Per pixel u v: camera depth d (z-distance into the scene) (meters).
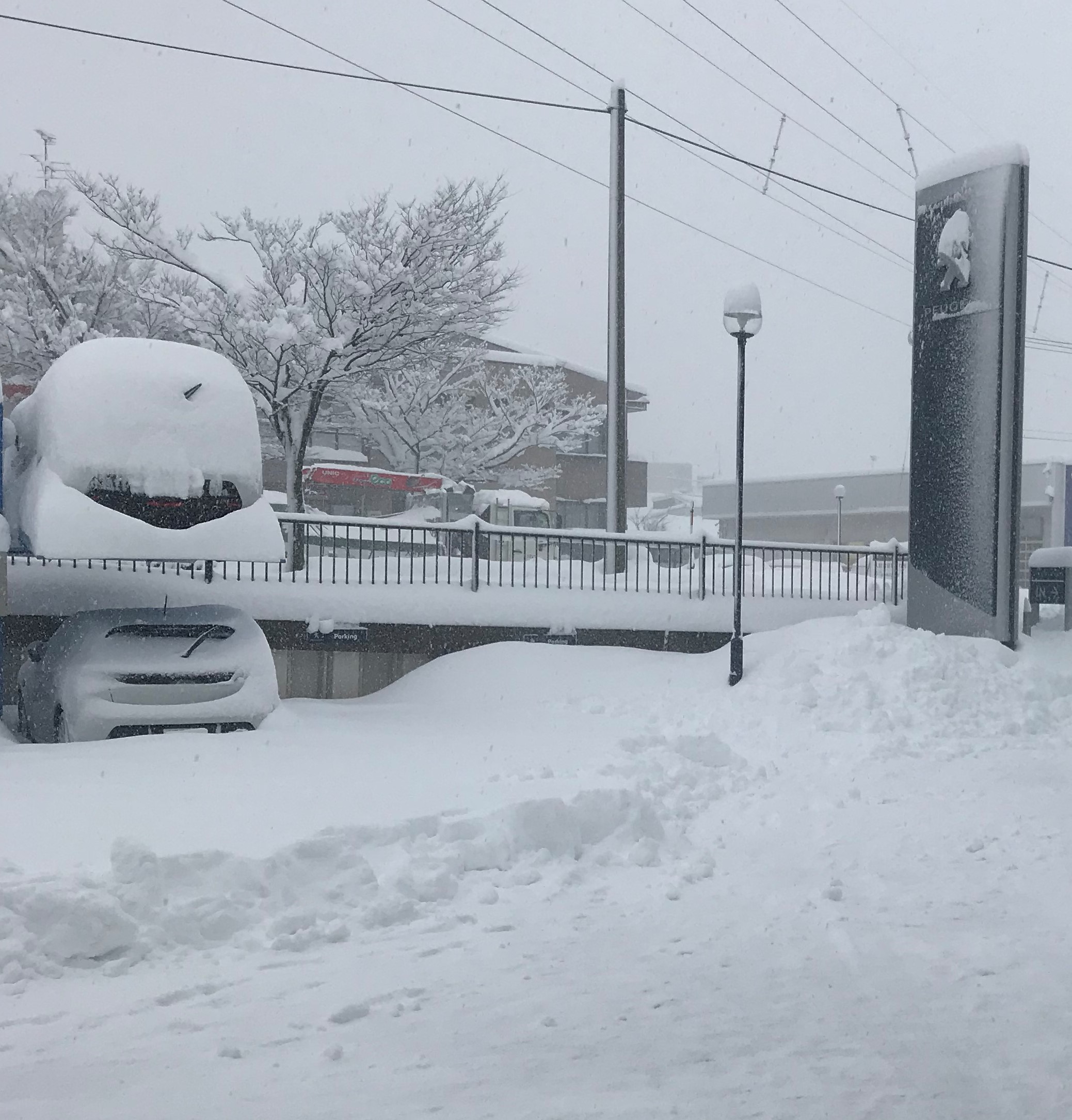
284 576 15.16
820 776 10.53
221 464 11.35
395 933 5.98
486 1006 4.89
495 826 7.48
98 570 14.10
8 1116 3.81
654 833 8.19
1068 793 9.64
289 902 6.15
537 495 54.38
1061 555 17.98
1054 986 5.16
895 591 18.75
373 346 22.98
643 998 5.00
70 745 10.07
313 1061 4.29
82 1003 4.89
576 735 11.55
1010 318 16.73
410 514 33.56
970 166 17.27
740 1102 3.93
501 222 23.75
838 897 6.75
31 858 6.34
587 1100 3.95
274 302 23.44
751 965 5.48
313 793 8.27
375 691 15.92
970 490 17.11
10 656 14.23
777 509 67.62
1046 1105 3.91
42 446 11.23
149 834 6.92
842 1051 4.40
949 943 5.84
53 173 26.77
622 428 20.05
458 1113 3.84
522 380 42.03
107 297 26.88
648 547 17.78
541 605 16.41
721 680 14.53
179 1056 4.33
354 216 23.67
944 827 8.51
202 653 11.43
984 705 13.15
